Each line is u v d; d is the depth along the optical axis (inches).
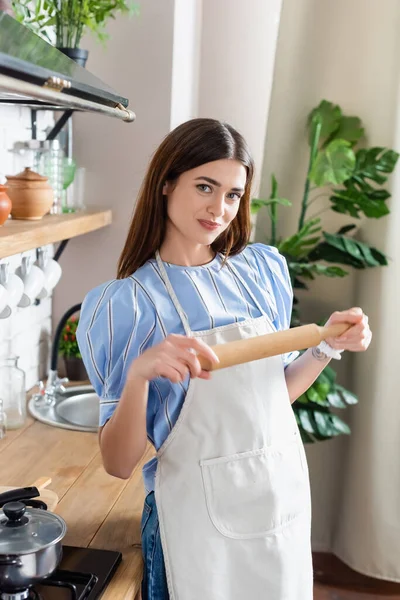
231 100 124.9
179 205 57.1
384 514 119.0
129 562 59.3
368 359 117.3
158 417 58.2
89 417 96.0
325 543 127.0
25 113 91.8
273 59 123.2
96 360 58.0
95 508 68.2
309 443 123.0
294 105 116.2
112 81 99.5
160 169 57.7
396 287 114.2
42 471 75.4
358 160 112.2
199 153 55.1
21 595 50.3
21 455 79.2
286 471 59.6
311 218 119.3
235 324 59.0
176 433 57.6
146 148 100.5
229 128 56.7
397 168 112.2
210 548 56.7
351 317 58.7
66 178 92.0
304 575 60.4
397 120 111.3
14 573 48.8
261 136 125.3
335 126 113.5
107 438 56.2
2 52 40.3
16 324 93.8
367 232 116.2
